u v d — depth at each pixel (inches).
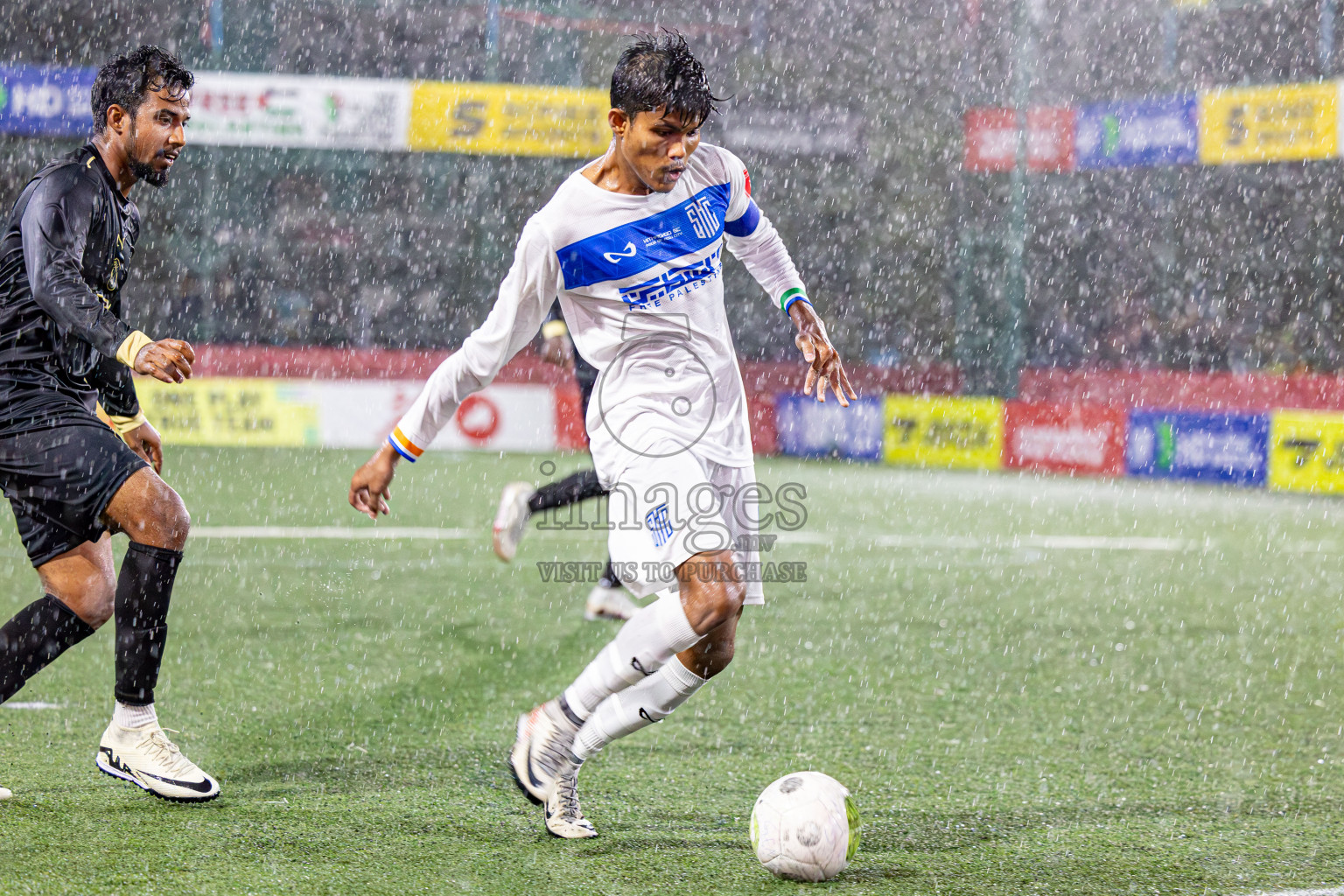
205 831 410.6
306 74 2790.4
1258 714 624.7
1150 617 890.1
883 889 376.2
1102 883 385.1
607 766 506.3
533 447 2128.4
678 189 410.9
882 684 672.4
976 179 2896.2
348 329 2837.1
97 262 434.9
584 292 410.3
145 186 2699.3
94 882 361.4
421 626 796.6
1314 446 1854.1
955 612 895.7
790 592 966.4
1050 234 2871.6
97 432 430.6
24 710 563.2
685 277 411.8
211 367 2206.0
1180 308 2807.6
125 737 439.2
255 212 2780.5
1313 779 512.7
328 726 558.3
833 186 2913.4
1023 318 2881.4
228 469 1731.1
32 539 443.8
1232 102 2250.2
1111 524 1433.3
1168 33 2802.7
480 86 2261.3
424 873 377.1
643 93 378.6
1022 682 684.1
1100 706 634.8
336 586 927.7
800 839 375.9
